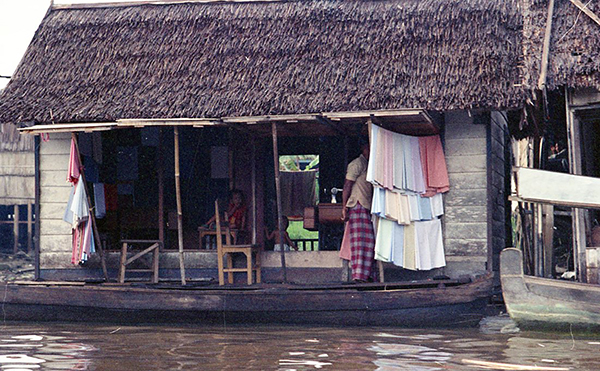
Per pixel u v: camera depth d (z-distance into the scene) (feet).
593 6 36.52
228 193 44.19
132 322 35.86
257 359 24.54
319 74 38.63
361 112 35.27
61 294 35.99
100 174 45.24
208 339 29.84
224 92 38.65
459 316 34.40
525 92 34.78
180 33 42.80
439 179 38.04
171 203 46.06
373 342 28.94
